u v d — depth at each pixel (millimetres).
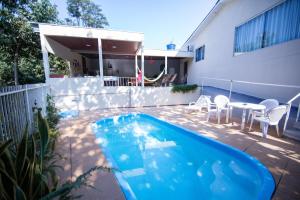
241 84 8133
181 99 9914
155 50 12602
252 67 7387
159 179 3242
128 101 8977
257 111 5000
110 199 2062
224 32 9328
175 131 5414
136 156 4195
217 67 10133
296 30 5469
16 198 1230
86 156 3193
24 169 1568
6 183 1426
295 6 5477
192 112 7621
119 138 5418
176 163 3846
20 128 3057
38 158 1839
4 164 1409
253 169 3047
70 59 11117
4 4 7578
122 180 2471
